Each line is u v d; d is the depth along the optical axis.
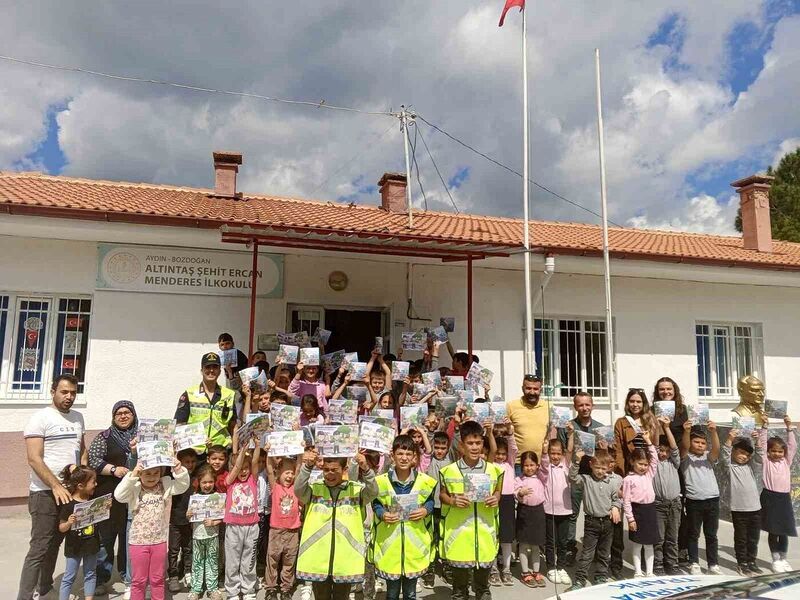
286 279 8.87
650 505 5.53
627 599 3.42
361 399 6.71
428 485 4.60
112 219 7.27
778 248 12.91
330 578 4.22
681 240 12.61
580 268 9.61
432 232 9.02
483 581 4.74
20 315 7.98
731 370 10.97
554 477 5.66
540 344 10.02
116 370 8.09
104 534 5.05
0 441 7.62
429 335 8.15
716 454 6.05
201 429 4.86
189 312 8.42
